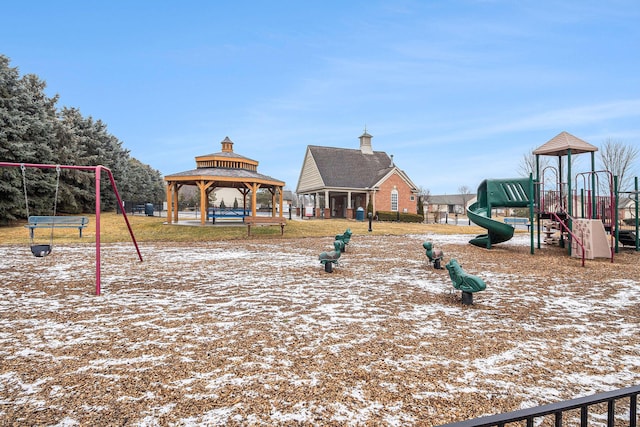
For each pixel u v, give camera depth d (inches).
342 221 1147.9
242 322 205.2
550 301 256.4
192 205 2358.5
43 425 108.0
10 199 822.5
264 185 952.9
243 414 114.3
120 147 1535.4
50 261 422.0
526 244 639.8
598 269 387.5
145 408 117.3
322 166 1381.6
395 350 166.2
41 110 936.3
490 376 141.5
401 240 702.5
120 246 574.2
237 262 428.5
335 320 210.4
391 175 1374.3
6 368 145.4
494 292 283.3
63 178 1103.6
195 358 156.1
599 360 157.6
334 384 133.8
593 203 503.5
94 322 203.9
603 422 114.3
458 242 668.1
